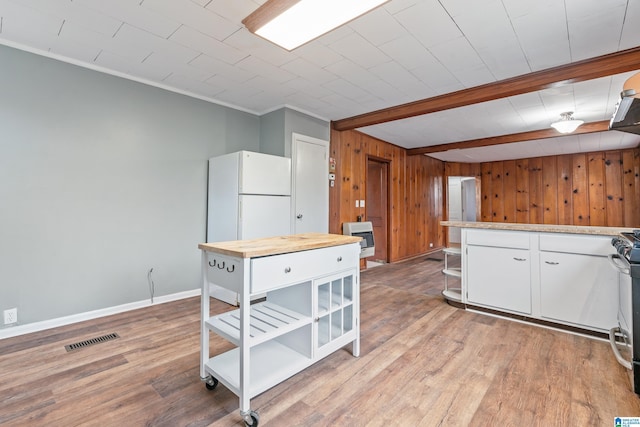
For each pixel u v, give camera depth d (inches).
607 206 237.1
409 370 77.1
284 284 64.8
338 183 182.1
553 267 102.2
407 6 76.3
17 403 63.3
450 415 60.5
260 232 130.2
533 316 106.3
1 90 93.2
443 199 298.7
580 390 68.4
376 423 58.3
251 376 63.9
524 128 187.5
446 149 228.5
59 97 103.0
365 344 92.0
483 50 97.0
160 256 127.3
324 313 74.7
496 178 290.8
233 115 151.6
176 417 59.7
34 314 99.0
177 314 114.7
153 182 125.0
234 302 126.0
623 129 87.1
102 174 112.2
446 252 134.3
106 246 113.3
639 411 61.4
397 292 148.7
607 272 92.9
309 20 76.5
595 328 94.7
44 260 100.7
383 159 220.4
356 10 72.6
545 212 263.9
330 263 76.2
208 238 140.9
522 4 75.0
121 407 62.4
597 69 100.4
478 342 93.1
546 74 110.0
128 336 95.6
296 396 66.6
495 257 114.6
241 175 124.4
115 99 114.8
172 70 113.9
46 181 100.8
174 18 82.7
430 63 106.2
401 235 239.8
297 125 155.8
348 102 145.8
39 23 84.9
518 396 66.4
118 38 92.6
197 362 80.3
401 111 149.8
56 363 79.2
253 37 91.7
